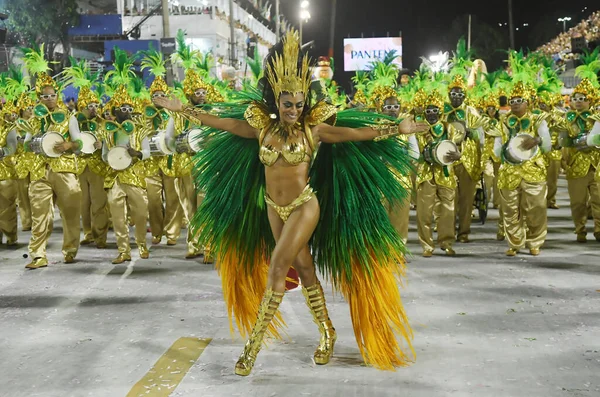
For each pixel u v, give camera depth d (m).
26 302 6.41
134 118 8.62
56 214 13.41
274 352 4.80
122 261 8.30
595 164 9.08
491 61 40.09
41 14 21.67
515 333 5.16
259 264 4.91
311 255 4.60
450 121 8.37
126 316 5.84
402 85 11.57
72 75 9.27
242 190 4.58
